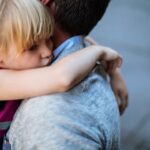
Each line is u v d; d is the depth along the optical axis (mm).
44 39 1784
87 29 1920
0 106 1832
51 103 1692
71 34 1897
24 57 1759
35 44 1768
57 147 1645
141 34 8406
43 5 1808
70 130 1664
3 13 1730
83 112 1712
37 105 1704
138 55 7656
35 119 1686
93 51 1858
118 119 1905
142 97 6336
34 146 1670
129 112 5914
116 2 9469
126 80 6793
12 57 1756
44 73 1722
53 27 1809
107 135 1783
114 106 1865
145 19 8977
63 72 1710
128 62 7383
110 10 9133
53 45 1885
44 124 1668
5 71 1770
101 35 8250
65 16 1862
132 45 7988
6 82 1744
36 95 1723
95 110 1754
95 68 1891
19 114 1750
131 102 6156
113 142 1856
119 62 2080
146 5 9469
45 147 1653
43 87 1704
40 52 1782
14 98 1752
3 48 1744
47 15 1785
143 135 5461
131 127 5605
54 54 1853
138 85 6672
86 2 1864
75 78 1722
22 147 1709
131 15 9039
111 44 7992
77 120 1688
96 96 1785
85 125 1700
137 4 9484
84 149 1672
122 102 2277
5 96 1756
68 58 1771
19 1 1749
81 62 1766
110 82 2250
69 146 1653
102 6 1952
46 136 1657
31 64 1775
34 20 1739
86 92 1763
